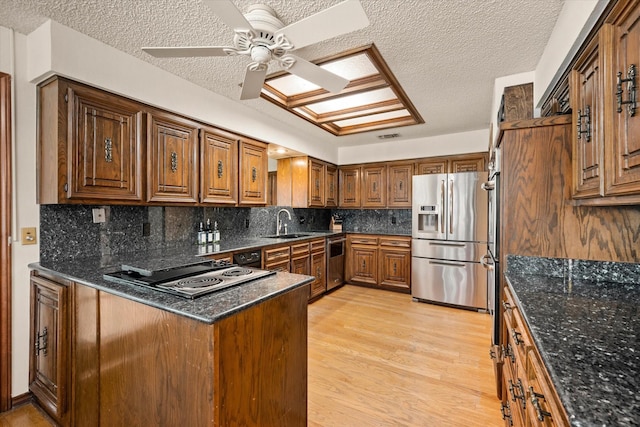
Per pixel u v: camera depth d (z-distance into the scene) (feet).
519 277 5.07
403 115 11.84
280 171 14.35
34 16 5.36
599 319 3.34
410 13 5.19
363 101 10.15
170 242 8.70
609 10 3.25
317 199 14.35
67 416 5.19
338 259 14.80
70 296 5.09
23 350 6.05
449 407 5.86
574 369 2.28
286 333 4.41
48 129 5.87
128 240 7.65
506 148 5.37
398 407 5.86
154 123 7.18
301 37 4.50
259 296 3.90
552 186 5.11
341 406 5.90
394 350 8.20
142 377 3.91
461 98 9.21
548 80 5.93
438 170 13.83
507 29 5.63
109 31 5.82
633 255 4.66
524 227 5.28
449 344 8.56
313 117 11.41
